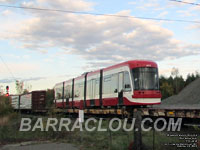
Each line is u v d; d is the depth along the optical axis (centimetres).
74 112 3067
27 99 4466
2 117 2258
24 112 4847
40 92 3978
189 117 1480
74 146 1223
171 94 7688
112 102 2206
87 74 2814
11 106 2692
